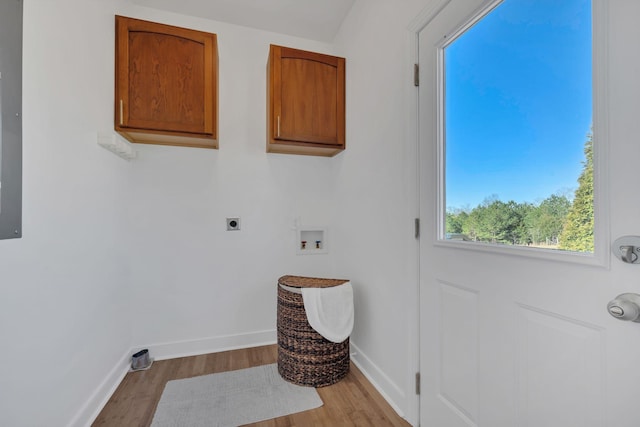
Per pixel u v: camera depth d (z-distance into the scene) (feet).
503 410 3.11
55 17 3.78
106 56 5.21
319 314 5.49
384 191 5.38
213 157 7.11
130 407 4.91
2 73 2.89
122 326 5.96
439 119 4.11
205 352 6.96
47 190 3.59
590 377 2.34
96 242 4.86
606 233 2.24
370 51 5.88
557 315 2.60
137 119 5.61
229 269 7.22
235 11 6.81
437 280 4.12
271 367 6.24
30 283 3.27
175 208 6.82
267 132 7.16
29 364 3.22
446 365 3.94
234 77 7.29
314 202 7.96
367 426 4.49
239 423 4.53
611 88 2.21
